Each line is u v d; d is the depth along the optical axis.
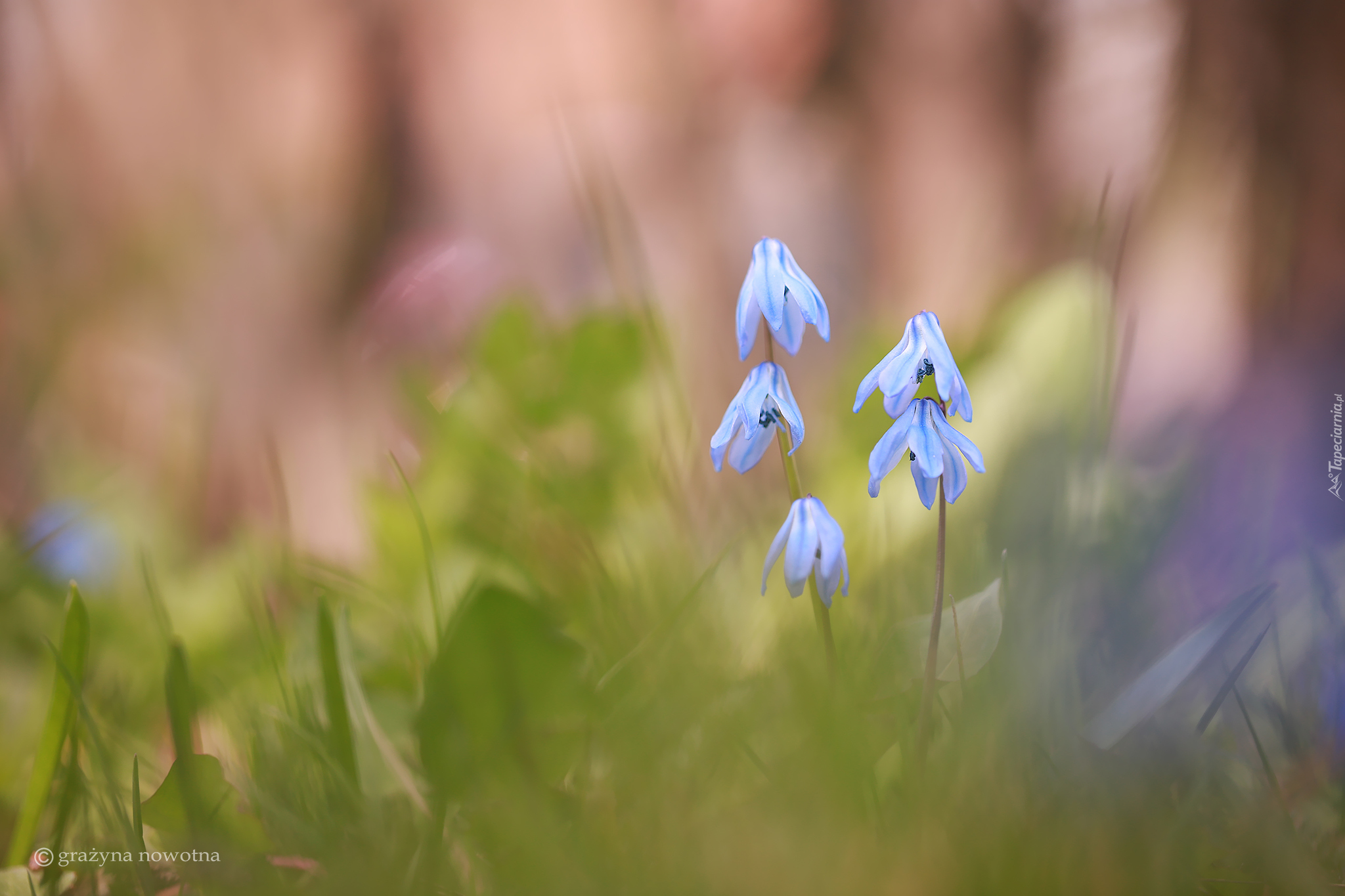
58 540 0.79
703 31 1.69
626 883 0.53
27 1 1.93
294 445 1.33
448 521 0.68
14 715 0.64
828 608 0.54
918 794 0.53
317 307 1.67
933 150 1.64
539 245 1.63
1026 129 1.61
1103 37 1.59
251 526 0.78
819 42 1.67
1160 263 1.50
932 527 0.64
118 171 1.89
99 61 1.92
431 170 1.77
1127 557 0.61
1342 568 0.62
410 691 0.60
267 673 0.61
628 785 0.55
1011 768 0.54
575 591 0.64
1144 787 0.54
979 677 0.55
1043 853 0.53
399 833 0.55
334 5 1.85
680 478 0.70
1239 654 0.58
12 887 0.55
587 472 0.72
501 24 1.76
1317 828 0.55
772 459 0.78
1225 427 0.99
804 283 0.53
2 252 1.71
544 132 1.69
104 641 0.71
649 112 1.70
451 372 0.92
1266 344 1.34
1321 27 1.48
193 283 1.72
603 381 0.75
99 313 1.63
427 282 0.98
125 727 0.62
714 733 0.56
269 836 0.55
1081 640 0.59
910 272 1.57
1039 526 0.62
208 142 1.87
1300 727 0.57
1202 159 1.52
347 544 1.09
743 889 0.53
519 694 0.55
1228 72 1.52
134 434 1.42
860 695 0.56
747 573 0.64
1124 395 1.38
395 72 1.83
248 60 1.89
